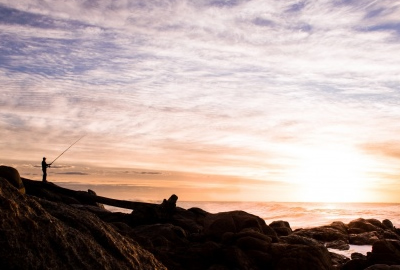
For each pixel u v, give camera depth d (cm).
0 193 688
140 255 819
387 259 1464
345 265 1512
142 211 2081
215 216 1778
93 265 696
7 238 634
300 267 1285
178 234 1709
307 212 5347
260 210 5897
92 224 785
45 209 793
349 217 4697
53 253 669
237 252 1334
